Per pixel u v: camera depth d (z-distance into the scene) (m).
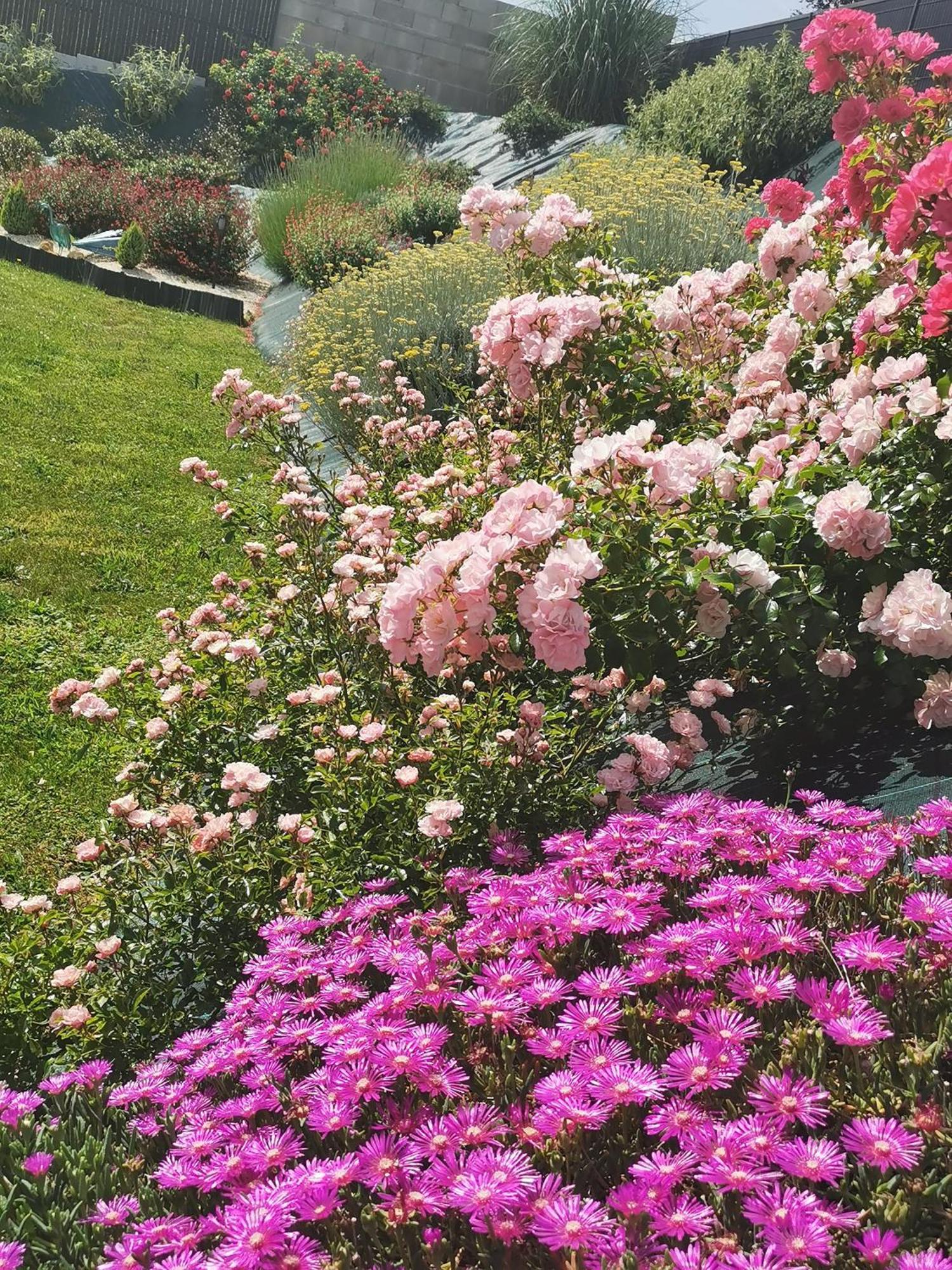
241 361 10.71
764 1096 1.32
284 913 2.28
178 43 24.47
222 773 2.81
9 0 23.34
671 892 1.96
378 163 17.16
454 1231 1.34
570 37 18.44
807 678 2.81
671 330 4.30
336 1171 1.35
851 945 1.54
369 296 8.88
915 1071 1.36
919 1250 1.16
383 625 2.43
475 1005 1.62
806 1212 1.16
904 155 3.89
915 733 2.71
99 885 2.56
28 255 13.23
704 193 9.88
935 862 1.74
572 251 4.59
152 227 15.16
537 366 3.93
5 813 3.79
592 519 2.70
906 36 4.15
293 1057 1.75
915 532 2.89
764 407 3.75
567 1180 1.36
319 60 23.52
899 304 3.34
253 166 22.41
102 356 9.94
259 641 3.21
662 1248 1.20
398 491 4.11
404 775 2.31
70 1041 2.32
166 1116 1.66
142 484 7.10
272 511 4.09
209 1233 1.37
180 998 2.43
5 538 6.01
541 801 2.54
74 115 22.67
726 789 2.84
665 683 2.91
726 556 2.71
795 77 12.77
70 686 2.88
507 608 2.63
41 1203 1.55
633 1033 1.54
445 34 24.75
